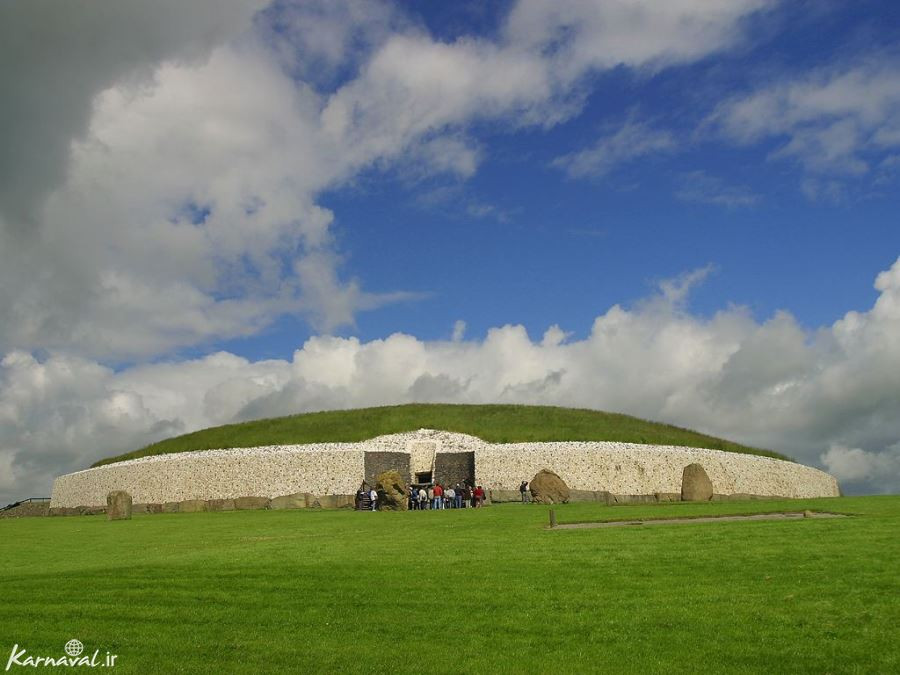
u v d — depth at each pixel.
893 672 14.43
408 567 23.42
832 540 24.73
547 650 16.28
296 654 16.44
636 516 34.44
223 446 68.38
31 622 18.73
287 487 58.47
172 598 20.52
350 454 59.00
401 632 17.62
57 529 40.25
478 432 67.25
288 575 22.69
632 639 16.66
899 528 26.59
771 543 24.73
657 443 65.25
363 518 40.19
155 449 71.88
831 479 71.25
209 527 38.28
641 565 22.53
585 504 45.75
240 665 15.93
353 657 16.22
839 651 15.45
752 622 17.23
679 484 58.91
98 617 19.03
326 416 76.25
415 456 62.06
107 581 22.44
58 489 71.31
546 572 22.23
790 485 64.38
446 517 38.19
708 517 33.31
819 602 18.22
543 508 42.31
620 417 76.31
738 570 21.39
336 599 20.17
